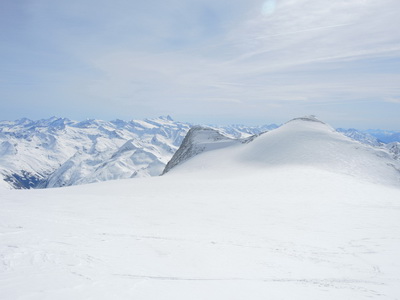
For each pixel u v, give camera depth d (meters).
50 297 6.55
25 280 7.39
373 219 19.89
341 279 9.95
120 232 14.34
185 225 17.52
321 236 15.80
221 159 76.38
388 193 32.41
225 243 13.89
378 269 11.10
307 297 8.14
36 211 19.00
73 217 17.73
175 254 11.66
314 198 28.16
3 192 31.95
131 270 9.19
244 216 20.58
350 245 14.23
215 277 9.53
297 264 11.45
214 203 25.31
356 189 33.44
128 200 26.12
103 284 7.62
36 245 10.42
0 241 10.52
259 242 14.44
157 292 7.53
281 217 20.38
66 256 9.62
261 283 9.20
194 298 7.39
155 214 20.38
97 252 10.55
